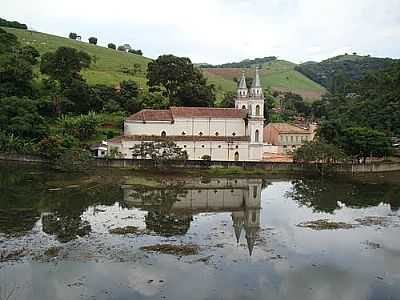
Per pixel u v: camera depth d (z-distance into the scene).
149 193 93.12
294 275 51.38
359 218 76.94
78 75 173.12
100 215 74.62
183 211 79.62
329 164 122.31
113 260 54.50
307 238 65.12
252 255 57.53
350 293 47.06
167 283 48.41
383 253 59.19
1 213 73.56
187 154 124.69
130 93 172.62
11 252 55.97
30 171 111.69
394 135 163.62
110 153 123.50
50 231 64.88
